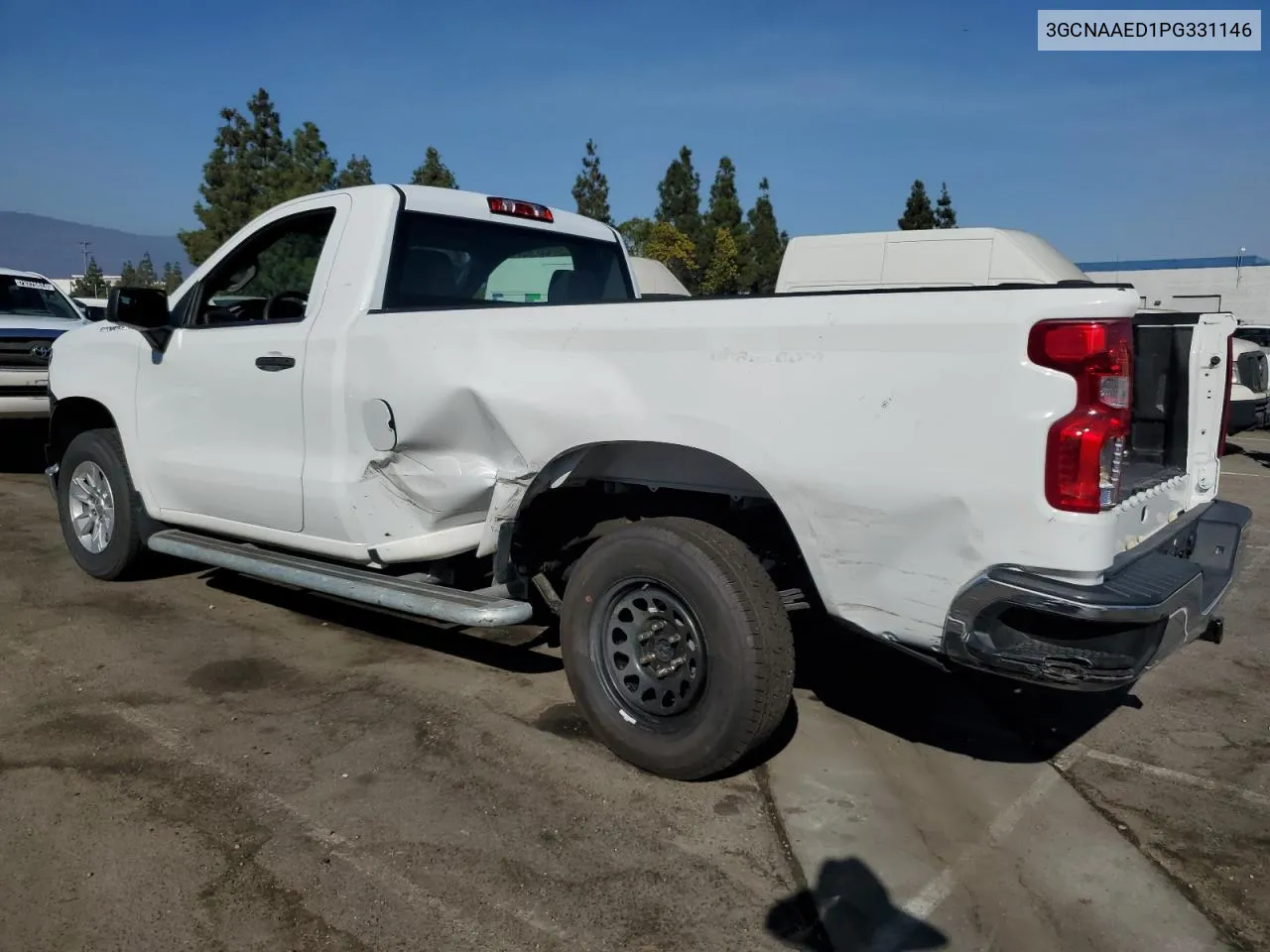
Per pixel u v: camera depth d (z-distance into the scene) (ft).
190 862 10.01
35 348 30.45
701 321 10.76
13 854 10.10
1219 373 14.06
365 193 14.82
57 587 19.25
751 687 10.82
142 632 16.83
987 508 9.29
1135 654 9.41
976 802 11.55
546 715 13.66
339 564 15.05
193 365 16.28
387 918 9.17
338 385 13.94
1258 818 11.27
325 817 10.90
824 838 10.68
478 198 16.11
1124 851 10.52
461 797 11.37
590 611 12.01
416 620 17.75
